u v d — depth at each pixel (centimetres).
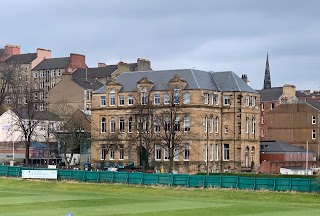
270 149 18100
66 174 12444
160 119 15650
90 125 19288
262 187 10494
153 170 15212
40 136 19138
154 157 16012
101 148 17125
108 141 16838
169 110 15762
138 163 16425
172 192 10588
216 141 16488
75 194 10462
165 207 8450
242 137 16562
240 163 16512
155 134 15762
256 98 17238
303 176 12225
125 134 16725
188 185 11156
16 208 8175
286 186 10319
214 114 16488
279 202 9369
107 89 17112
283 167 16788
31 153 18638
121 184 11625
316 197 9675
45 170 12562
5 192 10725
